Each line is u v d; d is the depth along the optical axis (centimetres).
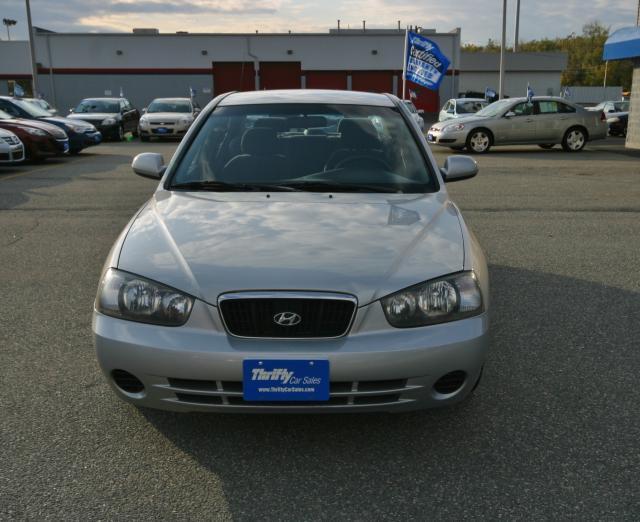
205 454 270
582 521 227
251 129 390
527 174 1238
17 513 230
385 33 3859
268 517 230
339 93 438
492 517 229
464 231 305
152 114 2298
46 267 561
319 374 245
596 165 1412
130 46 3825
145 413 303
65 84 3875
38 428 289
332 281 254
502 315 439
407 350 249
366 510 234
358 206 323
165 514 231
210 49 3847
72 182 1109
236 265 262
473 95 4288
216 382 250
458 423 295
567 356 370
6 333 404
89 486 247
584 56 10538
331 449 274
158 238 288
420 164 375
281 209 316
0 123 1402
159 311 256
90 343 388
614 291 493
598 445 276
